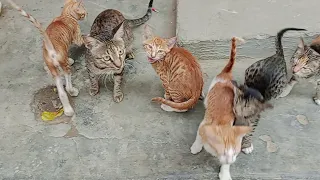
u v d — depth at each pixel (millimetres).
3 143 1996
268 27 2186
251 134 1863
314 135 1976
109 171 1911
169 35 2318
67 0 2188
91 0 2475
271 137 1973
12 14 2432
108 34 2064
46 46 1950
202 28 2203
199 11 2268
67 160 1943
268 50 2193
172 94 2016
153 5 2443
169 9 2426
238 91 1801
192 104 1974
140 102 2100
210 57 2215
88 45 1986
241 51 2199
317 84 2062
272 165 1902
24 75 2205
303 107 2057
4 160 1950
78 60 2246
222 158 1713
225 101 1799
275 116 2031
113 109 2082
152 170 1907
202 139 1806
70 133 2018
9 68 2230
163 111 2066
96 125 2037
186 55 1996
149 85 2156
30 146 1985
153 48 1980
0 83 2180
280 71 1939
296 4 2268
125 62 2223
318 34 2150
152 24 2359
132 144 1976
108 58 1992
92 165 1928
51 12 2443
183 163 1918
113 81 2172
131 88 2146
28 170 1923
